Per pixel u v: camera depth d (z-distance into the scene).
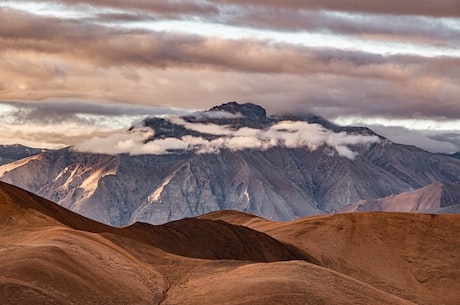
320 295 181.25
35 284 164.88
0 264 171.25
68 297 165.38
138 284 189.50
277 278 190.00
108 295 175.00
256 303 174.38
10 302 154.12
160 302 182.00
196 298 182.50
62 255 183.75
